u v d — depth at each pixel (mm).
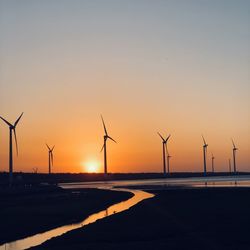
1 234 51469
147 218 58375
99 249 37906
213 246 37875
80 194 124938
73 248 38719
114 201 97688
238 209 66812
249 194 101062
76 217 67562
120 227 50562
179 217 58750
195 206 74000
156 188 153250
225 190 122125
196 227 49062
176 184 193375
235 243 39031
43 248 39375
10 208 81312
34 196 117438
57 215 69500
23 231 53344
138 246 38719
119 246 39031
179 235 43969
